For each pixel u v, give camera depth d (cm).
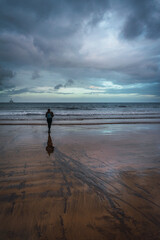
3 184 331
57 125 1369
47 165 443
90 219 229
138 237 197
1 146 654
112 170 410
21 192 300
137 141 768
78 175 379
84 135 923
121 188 319
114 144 703
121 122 1599
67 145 680
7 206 255
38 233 202
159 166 440
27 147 641
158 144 708
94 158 507
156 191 308
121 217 233
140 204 266
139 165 446
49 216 234
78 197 285
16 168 420
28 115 2559
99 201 273
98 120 1825
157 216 236
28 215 235
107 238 196
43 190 309
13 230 206
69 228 211
